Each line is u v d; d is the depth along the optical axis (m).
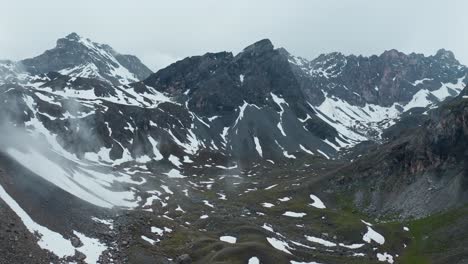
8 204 90.25
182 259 102.56
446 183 168.00
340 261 119.50
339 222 154.75
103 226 111.62
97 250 95.81
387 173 194.38
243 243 110.06
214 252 106.44
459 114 185.38
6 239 78.44
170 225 132.12
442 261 119.75
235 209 171.12
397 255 131.50
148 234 118.12
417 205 165.38
